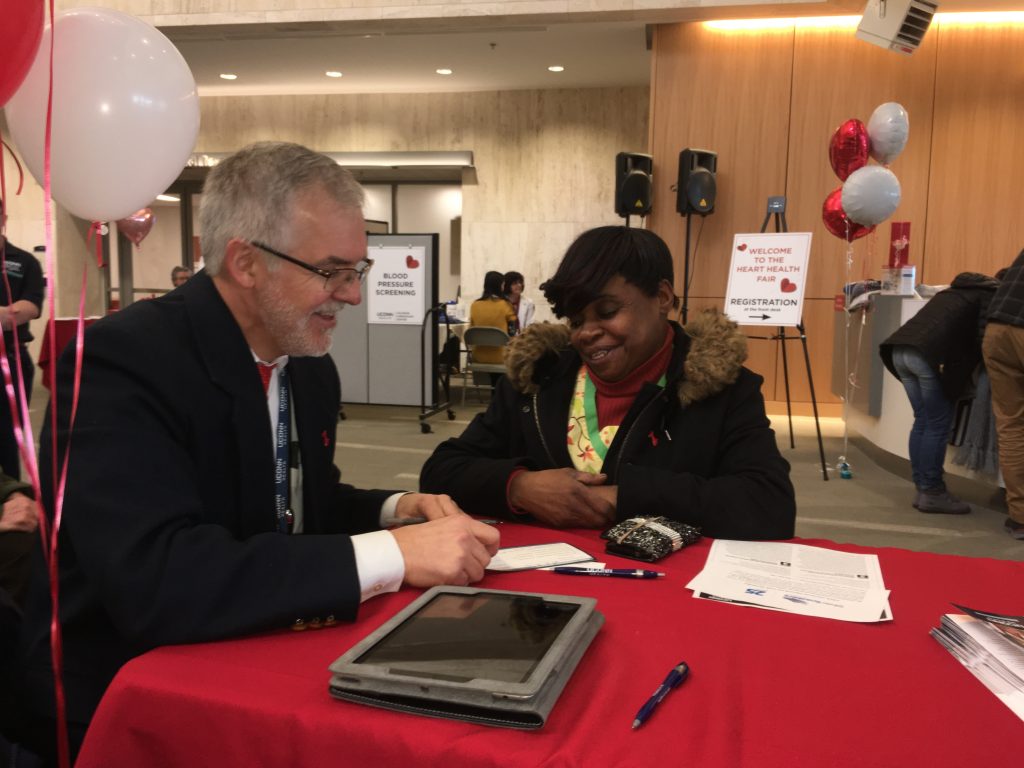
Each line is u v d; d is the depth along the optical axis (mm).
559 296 1437
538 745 627
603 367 1483
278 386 1221
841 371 5812
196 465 1065
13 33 960
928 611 937
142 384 1005
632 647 817
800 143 6762
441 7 6613
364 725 661
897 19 5500
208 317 1079
